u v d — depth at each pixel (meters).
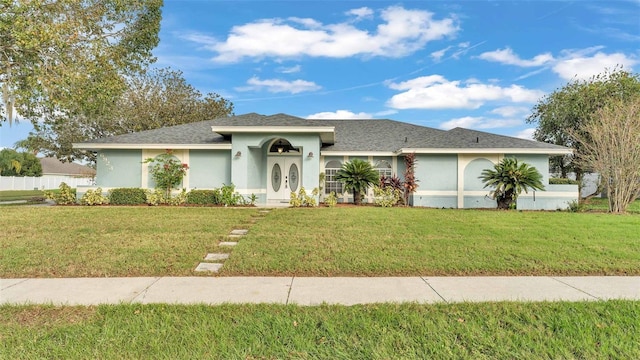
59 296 4.63
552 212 13.85
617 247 7.29
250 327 3.62
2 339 3.35
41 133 23.81
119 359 3.00
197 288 5.00
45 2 13.69
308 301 4.47
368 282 5.30
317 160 15.90
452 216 11.64
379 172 18.06
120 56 16.94
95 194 16.05
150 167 17.25
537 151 15.88
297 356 3.07
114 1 16.05
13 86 13.46
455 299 4.53
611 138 14.71
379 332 3.51
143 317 3.88
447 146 16.47
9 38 12.84
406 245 7.41
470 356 3.05
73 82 13.31
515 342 3.31
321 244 7.48
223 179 17.06
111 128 25.36
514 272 5.82
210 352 3.11
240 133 15.98
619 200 14.33
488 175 15.23
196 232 8.71
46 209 13.24
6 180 36.25
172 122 27.64
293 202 15.25
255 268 5.91
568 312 4.03
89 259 6.32
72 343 3.28
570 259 6.40
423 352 3.12
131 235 8.27
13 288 4.96
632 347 3.21
